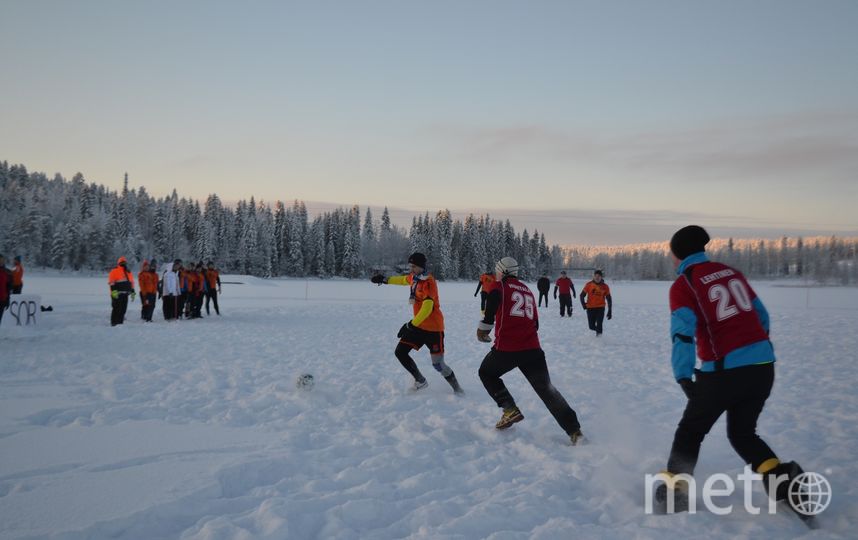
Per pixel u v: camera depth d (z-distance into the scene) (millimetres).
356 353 10414
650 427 5492
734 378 3324
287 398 6551
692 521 3174
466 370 8820
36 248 91562
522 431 5355
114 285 14773
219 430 5164
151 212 117938
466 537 2979
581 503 3525
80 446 4555
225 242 104500
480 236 120875
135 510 3240
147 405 6082
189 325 15273
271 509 3232
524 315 5090
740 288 3449
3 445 4555
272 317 18484
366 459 4414
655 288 74250
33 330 12875
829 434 5293
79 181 122375
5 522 3061
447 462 4367
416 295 6879
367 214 125875
